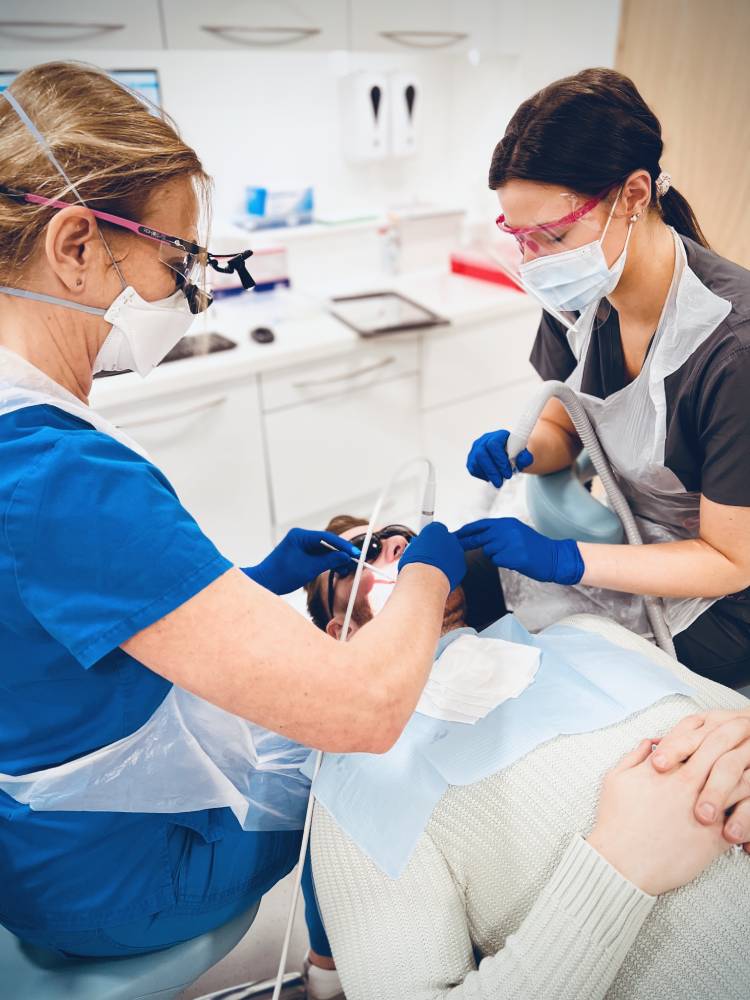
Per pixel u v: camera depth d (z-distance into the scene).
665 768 0.80
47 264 0.68
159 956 0.90
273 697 0.66
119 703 0.78
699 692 0.99
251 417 2.17
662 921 0.76
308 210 2.66
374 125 2.65
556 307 1.05
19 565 0.64
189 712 0.92
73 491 0.64
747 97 1.39
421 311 2.39
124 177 0.68
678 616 1.21
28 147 0.65
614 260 0.96
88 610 0.64
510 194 0.94
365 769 0.90
